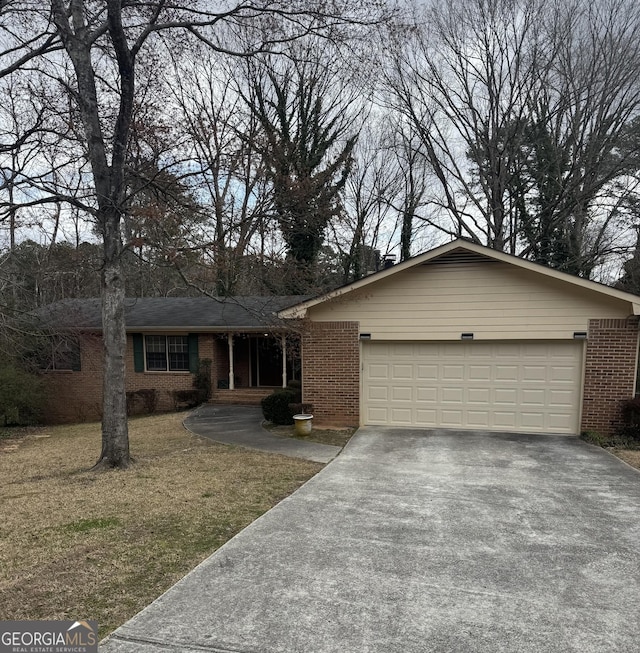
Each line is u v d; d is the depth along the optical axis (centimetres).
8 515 535
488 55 2073
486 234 2258
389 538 461
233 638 296
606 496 602
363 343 1084
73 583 368
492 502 577
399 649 286
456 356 1037
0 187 762
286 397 1130
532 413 1000
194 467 752
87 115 766
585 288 933
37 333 1382
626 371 934
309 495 600
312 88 1820
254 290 1848
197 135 1016
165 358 1603
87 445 1041
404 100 2208
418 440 945
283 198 1003
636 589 365
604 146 1984
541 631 306
